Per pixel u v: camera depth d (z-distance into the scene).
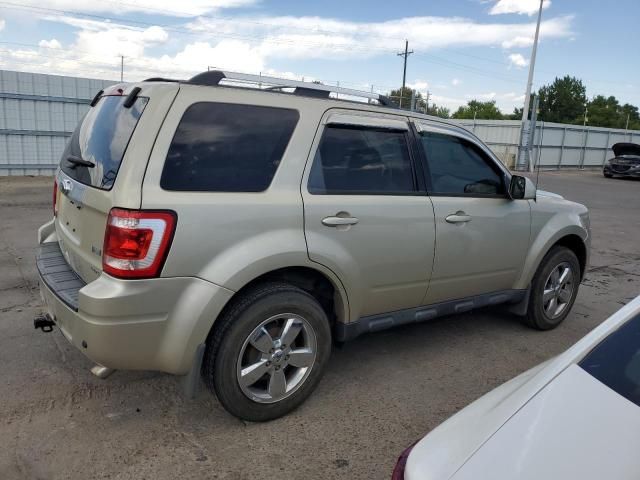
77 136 3.59
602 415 1.73
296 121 3.19
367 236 3.40
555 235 4.59
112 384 3.56
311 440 3.02
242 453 2.88
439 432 1.88
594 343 2.08
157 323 2.74
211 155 2.90
